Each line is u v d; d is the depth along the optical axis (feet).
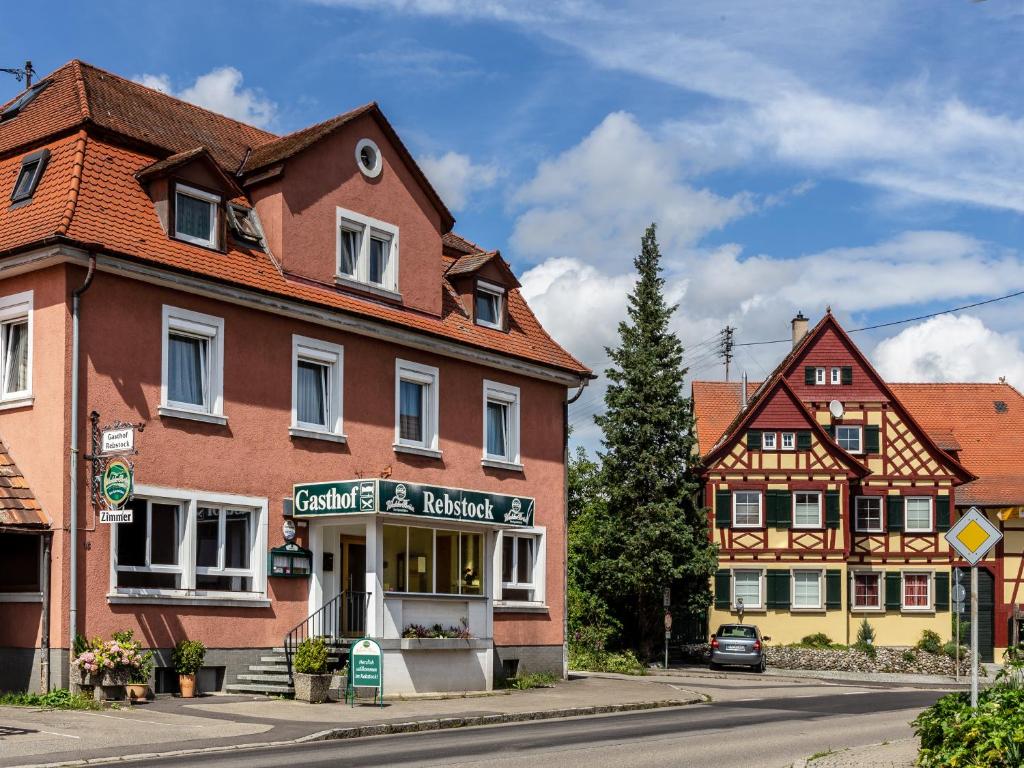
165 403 70.69
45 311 67.15
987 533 48.88
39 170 71.67
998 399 197.47
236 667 73.20
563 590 102.73
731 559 170.71
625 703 78.84
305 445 79.56
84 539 65.67
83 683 63.77
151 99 84.28
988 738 39.88
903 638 174.81
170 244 71.82
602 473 155.94
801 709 81.05
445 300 94.48
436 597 79.66
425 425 90.38
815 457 172.24
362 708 68.13
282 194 79.61
